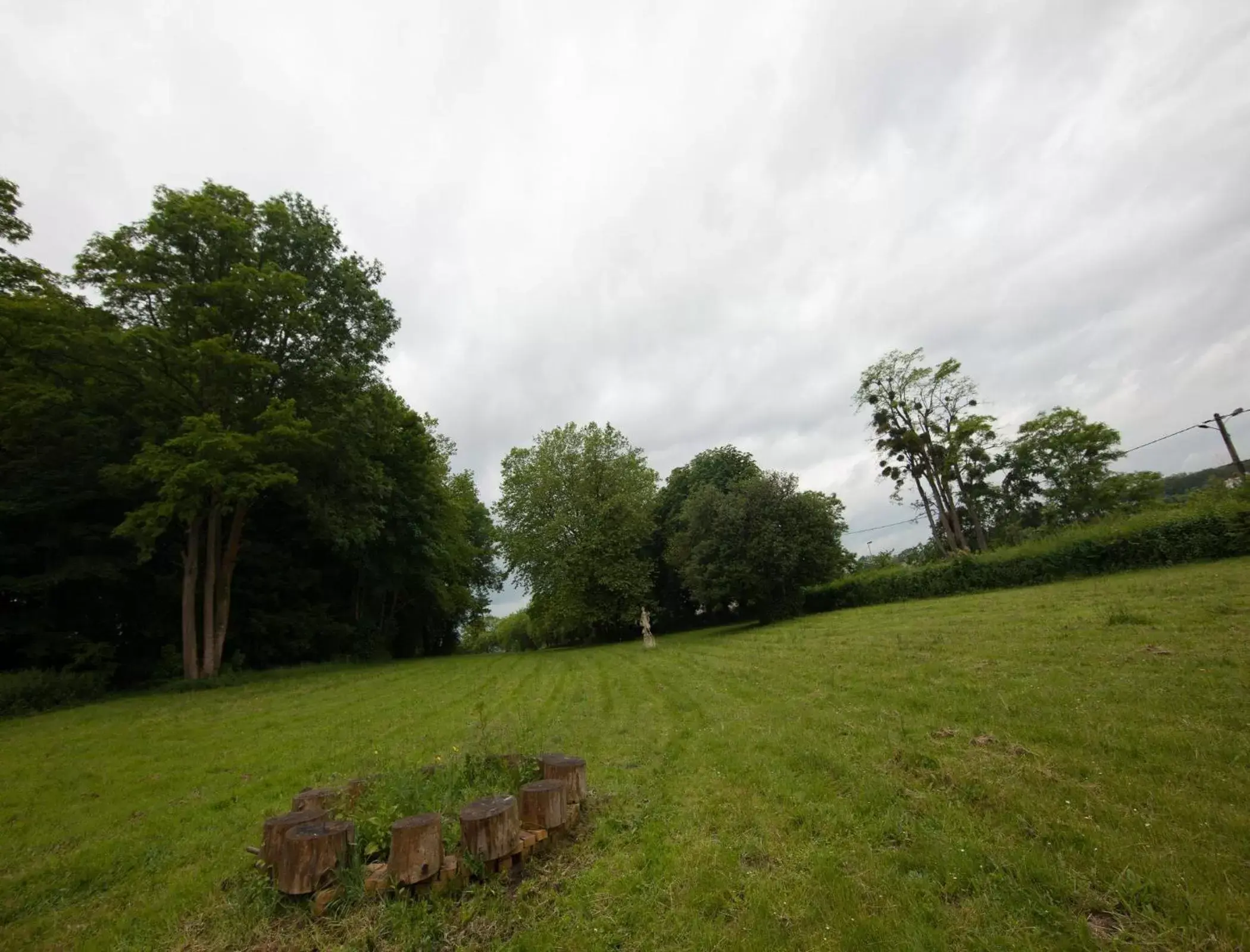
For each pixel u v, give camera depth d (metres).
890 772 5.36
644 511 38.00
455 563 40.69
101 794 7.22
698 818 4.88
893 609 23.05
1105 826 3.85
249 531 26.17
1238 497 19.20
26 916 4.25
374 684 18.17
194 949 3.59
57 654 18.86
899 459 38.88
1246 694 5.96
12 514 18.31
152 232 18.55
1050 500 39.91
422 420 36.59
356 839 4.14
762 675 11.98
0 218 17.42
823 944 3.02
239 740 10.09
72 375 18.50
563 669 19.00
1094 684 7.15
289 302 20.03
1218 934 2.77
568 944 3.27
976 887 3.36
